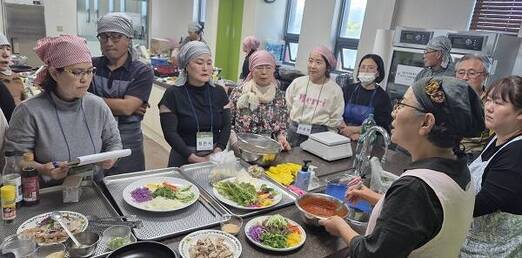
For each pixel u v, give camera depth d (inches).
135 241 43.3
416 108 34.4
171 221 49.8
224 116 84.7
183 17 297.1
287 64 222.8
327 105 107.3
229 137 84.4
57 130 56.2
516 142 50.8
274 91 95.0
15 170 51.0
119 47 79.0
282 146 86.7
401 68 127.3
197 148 79.4
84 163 53.4
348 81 144.7
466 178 35.8
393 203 33.2
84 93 56.4
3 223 45.2
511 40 104.1
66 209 50.2
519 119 54.3
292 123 110.3
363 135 78.4
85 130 59.1
